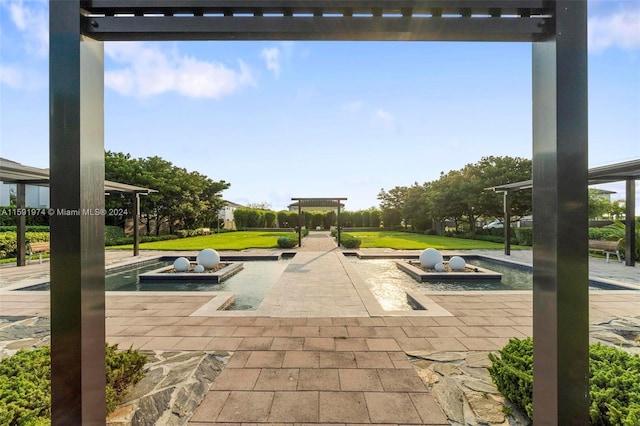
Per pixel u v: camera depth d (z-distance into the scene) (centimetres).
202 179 2511
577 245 133
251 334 354
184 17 140
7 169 706
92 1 135
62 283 139
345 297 520
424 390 238
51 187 137
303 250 1332
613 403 158
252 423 201
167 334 356
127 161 1956
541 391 144
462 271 807
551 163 135
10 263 965
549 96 136
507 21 138
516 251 1225
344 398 227
